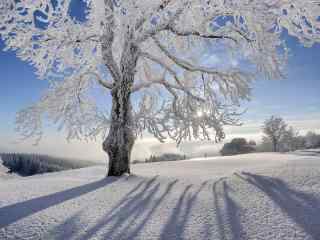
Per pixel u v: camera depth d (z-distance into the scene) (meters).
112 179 9.38
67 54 11.20
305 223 4.12
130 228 4.26
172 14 10.43
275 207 5.00
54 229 4.27
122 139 10.53
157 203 5.79
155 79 12.16
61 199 6.32
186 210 5.17
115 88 10.96
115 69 10.90
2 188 8.06
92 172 14.50
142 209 5.34
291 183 6.66
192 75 12.93
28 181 9.98
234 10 9.34
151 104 13.91
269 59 10.21
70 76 11.53
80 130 12.44
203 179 9.05
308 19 8.98
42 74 11.02
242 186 7.04
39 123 11.80
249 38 10.84
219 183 7.85
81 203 5.90
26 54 10.06
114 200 6.17
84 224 4.48
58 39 9.85
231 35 11.34
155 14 10.06
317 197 5.32
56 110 11.84
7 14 8.95
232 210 5.02
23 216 4.93
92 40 11.21
